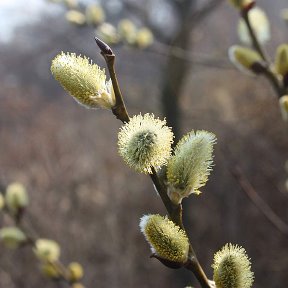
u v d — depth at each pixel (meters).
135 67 14.14
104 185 10.77
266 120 11.32
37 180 10.45
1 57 17.91
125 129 1.29
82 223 9.70
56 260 3.48
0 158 11.62
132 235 9.90
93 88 1.33
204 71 13.31
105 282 9.02
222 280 1.30
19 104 15.53
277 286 8.91
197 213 10.56
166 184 1.36
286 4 11.88
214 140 1.37
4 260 8.54
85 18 4.77
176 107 10.40
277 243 9.34
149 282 9.48
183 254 1.30
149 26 9.58
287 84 2.54
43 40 14.94
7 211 3.55
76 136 13.56
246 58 2.59
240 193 10.22
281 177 10.10
